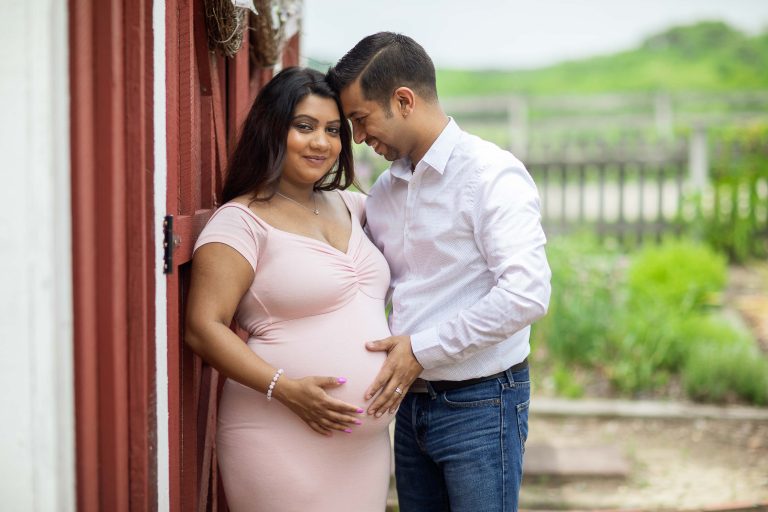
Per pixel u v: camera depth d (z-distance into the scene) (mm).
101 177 1687
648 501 4031
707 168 9633
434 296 2385
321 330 2217
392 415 2299
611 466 4336
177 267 2088
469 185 2312
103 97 1675
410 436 2535
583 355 5855
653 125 17172
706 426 5031
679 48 26031
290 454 2199
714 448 4715
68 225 1584
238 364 2100
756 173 9180
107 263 1699
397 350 2258
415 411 2453
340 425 2166
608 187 12695
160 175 1930
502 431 2371
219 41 2402
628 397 5441
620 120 17297
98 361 1716
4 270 1539
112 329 1712
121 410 1763
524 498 4062
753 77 23891
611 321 6000
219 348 2098
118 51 1706
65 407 1594
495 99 17141
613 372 5605
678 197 9570
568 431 4953
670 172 10156
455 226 2336
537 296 2211
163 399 1979
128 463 1821
